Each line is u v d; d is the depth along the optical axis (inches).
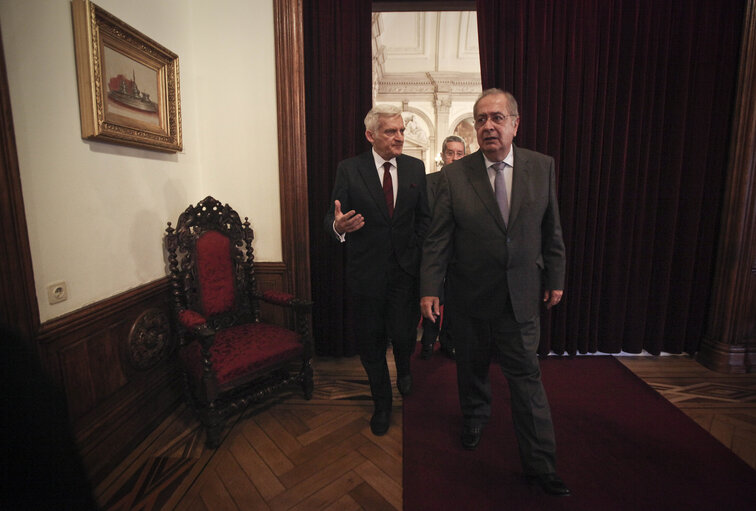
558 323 117.6
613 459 72.5
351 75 109.3
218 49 101.8
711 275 114.2
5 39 55.6
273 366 87.0
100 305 72.2
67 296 66.6
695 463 71.2
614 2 104.3
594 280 115.6
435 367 113.5
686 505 61.5
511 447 76.9
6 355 15.8
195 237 92.7
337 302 118.0
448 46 340.8
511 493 64.9
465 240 64.9
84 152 69.8
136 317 83.2
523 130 109.4
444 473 69.9
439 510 61.6
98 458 70.5
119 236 78.8
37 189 60.9
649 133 107.7
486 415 76.2
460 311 68.1
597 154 109.1
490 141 59.2
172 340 94.8
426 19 318.0
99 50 69.2
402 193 74.9
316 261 117.0
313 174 113.1
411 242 77.0
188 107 101.0
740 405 91.7
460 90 379.6
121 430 76.5
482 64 107.7
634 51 104.9
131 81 78.4
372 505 63.1
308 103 110.4
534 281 63.3
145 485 68.1
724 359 108.5
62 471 16.4
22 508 15.2
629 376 106.2
